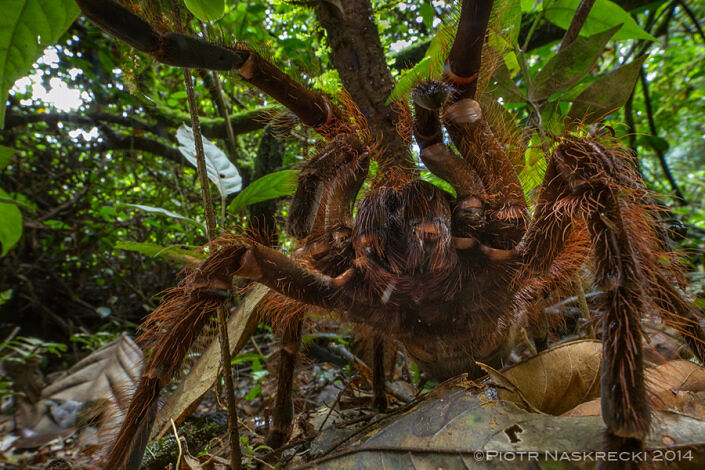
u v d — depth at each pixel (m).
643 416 0.07
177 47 0.09
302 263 0.14
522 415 0.09
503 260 0.11
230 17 0.29
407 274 0.12
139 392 0.10
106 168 0.47
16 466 0.17
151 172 0.46
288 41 0.25
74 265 0.46
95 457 0.11
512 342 0.15
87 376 0.19
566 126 0.16
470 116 0.12
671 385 0.11
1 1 0.10
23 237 0.42
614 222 0.09
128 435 0.10
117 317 0.43
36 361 0.26
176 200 0.44
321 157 0.12
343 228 0.13
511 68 0.20
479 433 0.09
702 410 0.10
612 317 0.08
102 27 0.08
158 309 0.12
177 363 0.10
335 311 0.13
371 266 0.12
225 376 0.12
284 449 0.14
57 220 0.44
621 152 0.12
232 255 0.11
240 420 0.17
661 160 0.42
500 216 0.12
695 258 0.27
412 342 0.13
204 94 0.40
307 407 0.19
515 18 0.16
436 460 0.09
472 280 0.12
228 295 0.11
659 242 0.12
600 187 0.09
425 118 0.11
